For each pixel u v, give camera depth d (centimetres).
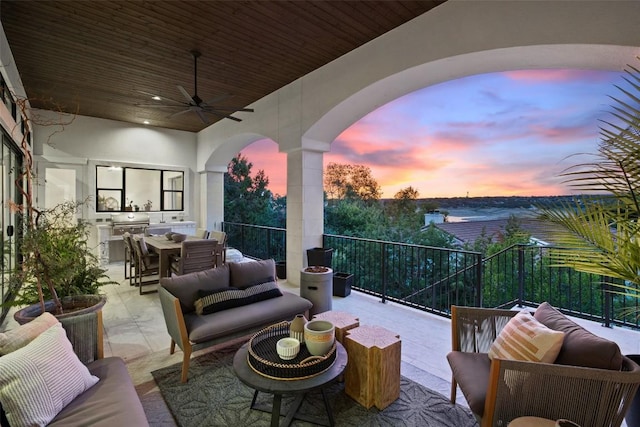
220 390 215
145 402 203
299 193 503
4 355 145
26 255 222
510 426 129
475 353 189
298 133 492
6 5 306
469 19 288
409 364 253
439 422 185
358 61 391
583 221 155
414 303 399
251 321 249
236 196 1105
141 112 652
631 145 146
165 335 307
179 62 434
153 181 784
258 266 312
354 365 203
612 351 138
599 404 135
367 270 546
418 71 338
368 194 791
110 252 672
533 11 254
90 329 195
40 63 435
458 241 606
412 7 313
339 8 315
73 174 664
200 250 436
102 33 359
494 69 323
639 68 252
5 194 372
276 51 402
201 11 321
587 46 237
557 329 168
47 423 132
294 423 183
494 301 462
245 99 586
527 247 370
